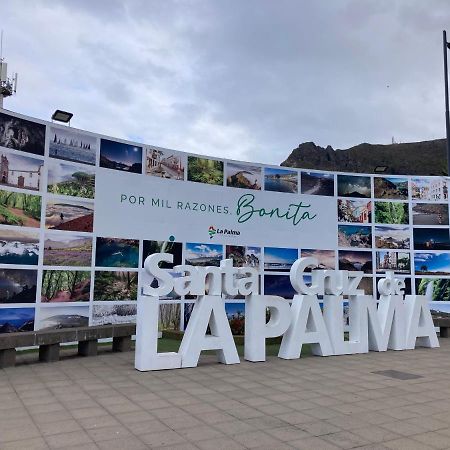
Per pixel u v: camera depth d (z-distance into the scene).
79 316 12.38
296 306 10.70
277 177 16.03
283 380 8.14
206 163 14.95
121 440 4.99
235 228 15.22
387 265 16.95
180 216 14.34
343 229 16.72
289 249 15.95
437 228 17.31
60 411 6.05
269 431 5.36
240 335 13.83
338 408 6.38
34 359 10.05
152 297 8.95
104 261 12.91
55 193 12.18
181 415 5.93
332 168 86.06
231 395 7.00
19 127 11.64
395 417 5.98
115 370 8.84
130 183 13.52
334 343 10.95
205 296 9.57
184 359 9.14
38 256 11.80
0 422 5.58
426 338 12.64
